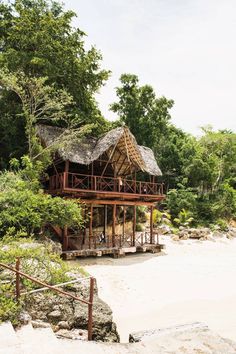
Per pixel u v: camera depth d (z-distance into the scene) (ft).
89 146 63.05
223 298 35.86
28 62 67.82
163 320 29.09
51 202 45.09
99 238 67.51
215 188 118.01
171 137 128.16
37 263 25.66
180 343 16.12
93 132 80.48
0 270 23.18
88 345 15.85
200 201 110.01
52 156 61.36
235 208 113.29
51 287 18.08
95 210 71.00
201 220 99.25
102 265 48.96
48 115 72.38
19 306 18.81
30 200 43.60
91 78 77.46
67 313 22.22
